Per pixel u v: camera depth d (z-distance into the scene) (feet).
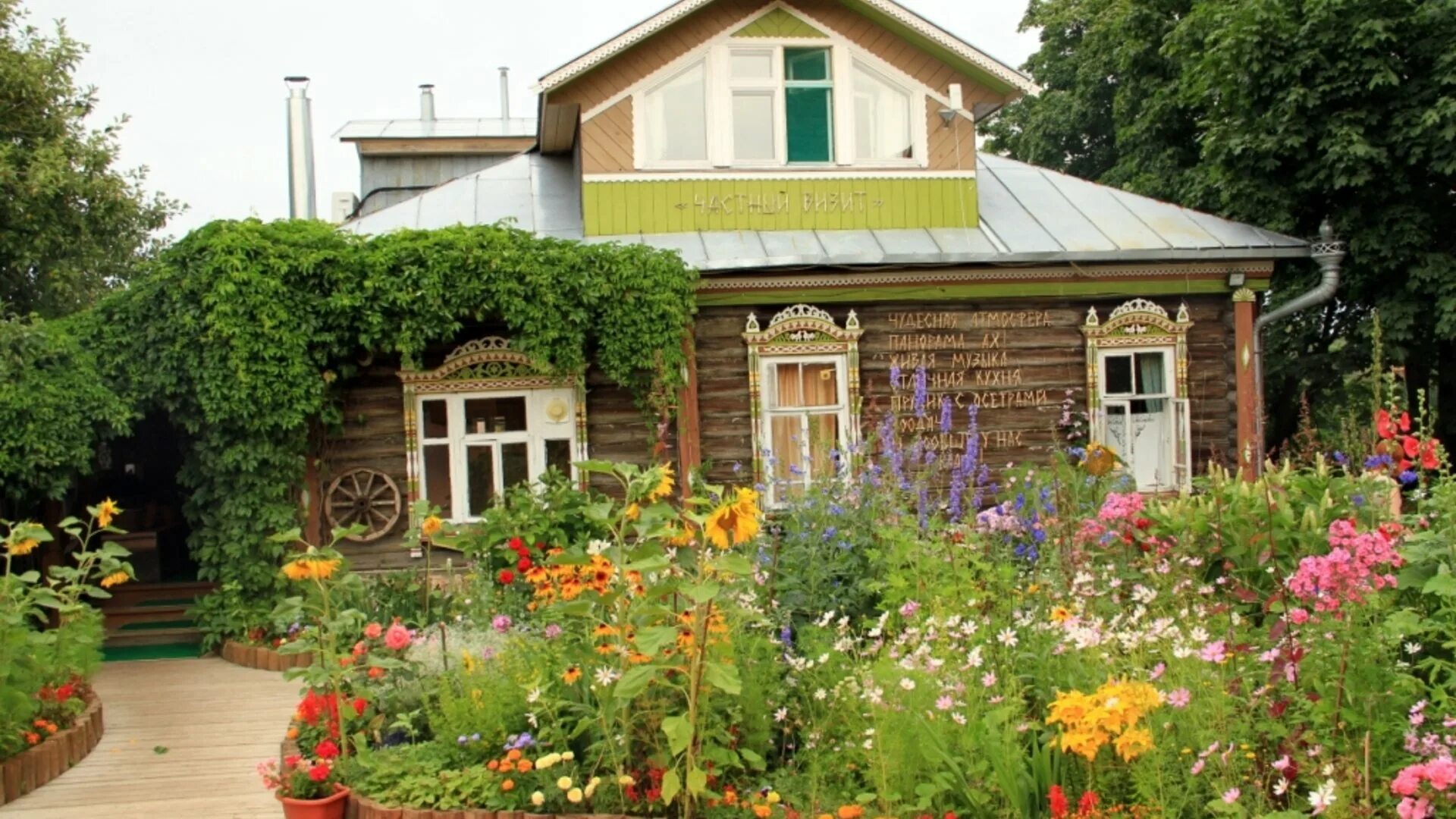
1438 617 17.99
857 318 42.29
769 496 40.88
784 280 41.65
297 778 20.16
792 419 42.34
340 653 23.48
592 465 18.56
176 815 21.65
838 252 42.37
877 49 45.27
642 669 16.92
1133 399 44.21
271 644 35.58
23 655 24.14
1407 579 18.52
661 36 44.01
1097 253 42.24
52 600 28.12
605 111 43.70
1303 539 22.53
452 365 40.09
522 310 38.58
